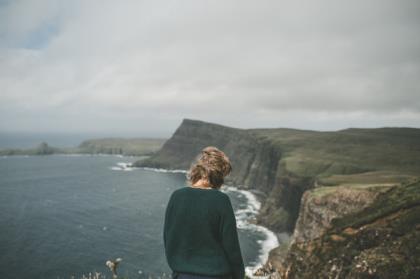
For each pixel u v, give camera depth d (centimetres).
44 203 15225
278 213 14050
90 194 17800
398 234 4650
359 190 8506
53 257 8506
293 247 5819
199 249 421
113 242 9806
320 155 19350
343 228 5594
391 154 19062
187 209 430
